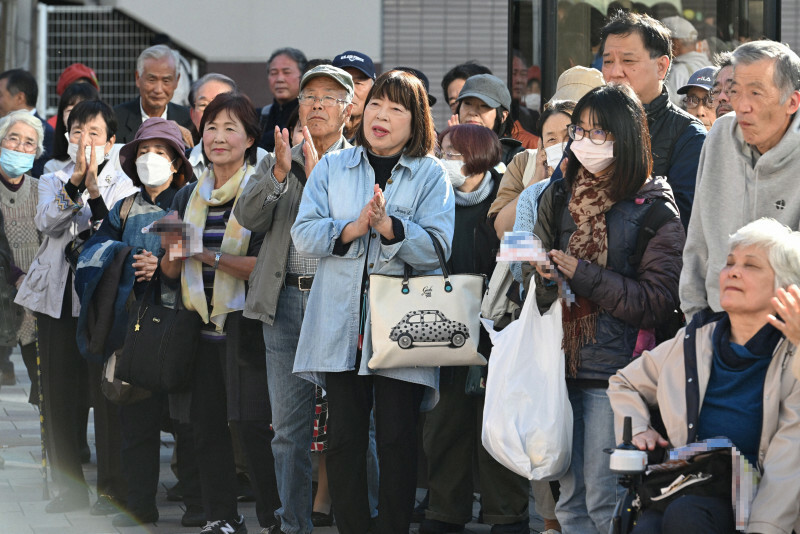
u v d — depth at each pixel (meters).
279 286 12.59
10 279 16.19
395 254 11.58
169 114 20.86
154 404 14.16
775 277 9.20
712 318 9.72
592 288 10.47
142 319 13.27
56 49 37.47
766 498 8.84
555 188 11.12
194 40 37.94
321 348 11.68
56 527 14.16
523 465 10.75
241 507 15.37
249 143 13.62
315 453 14.28
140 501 14.24
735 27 16.55
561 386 10.77
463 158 13.86
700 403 9.43
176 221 12.98
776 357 9.23
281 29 38.03
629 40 12.24
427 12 29.59
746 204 10.19
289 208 12.66
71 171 15.95
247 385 12.98
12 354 26.94
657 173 12.09
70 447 15.05
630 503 9.52
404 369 11.52
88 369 15.68
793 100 9.93
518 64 18.14
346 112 13.38
